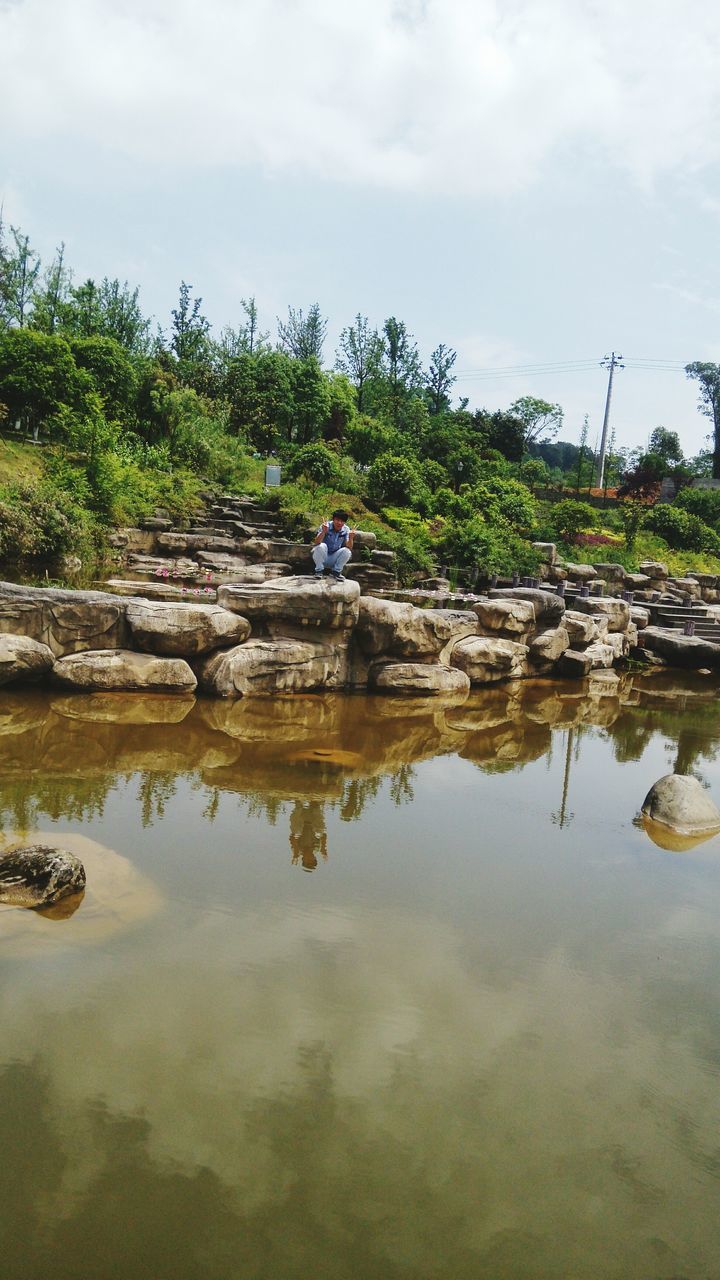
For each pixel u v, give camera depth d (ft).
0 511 40.73
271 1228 6.87
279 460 107.14
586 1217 7.29
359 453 119.65
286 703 29.14
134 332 128.98
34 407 68.03
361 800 18.97
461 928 12.78
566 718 32.04
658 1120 8.67
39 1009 9.63
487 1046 9.72
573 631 43.45
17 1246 6.51
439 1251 6.77
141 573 50.16
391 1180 7.53
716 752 28.07
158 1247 6.59
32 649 25.98
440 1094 8.77
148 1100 8.30
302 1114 8.28
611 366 177.06
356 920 12.69
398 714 29.43
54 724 23.06
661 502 150.30
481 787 21.15
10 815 15.70
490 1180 7.62
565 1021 10.41
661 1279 6.64
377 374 168.14
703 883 15.66
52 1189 7.12
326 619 30.78
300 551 62.08
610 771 24.20
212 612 28.76
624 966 12.04
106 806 16.80
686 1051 9.98
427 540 72.13
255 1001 10.17
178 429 82.38
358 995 10.54
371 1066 9.12
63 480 54.80
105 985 10.23
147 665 27.61
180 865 14.17
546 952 12.25
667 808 19.60
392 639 32.37
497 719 30.45
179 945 11.39
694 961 12.38
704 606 64.44
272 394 120.67
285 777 20.17
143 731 23.16
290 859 14.92
